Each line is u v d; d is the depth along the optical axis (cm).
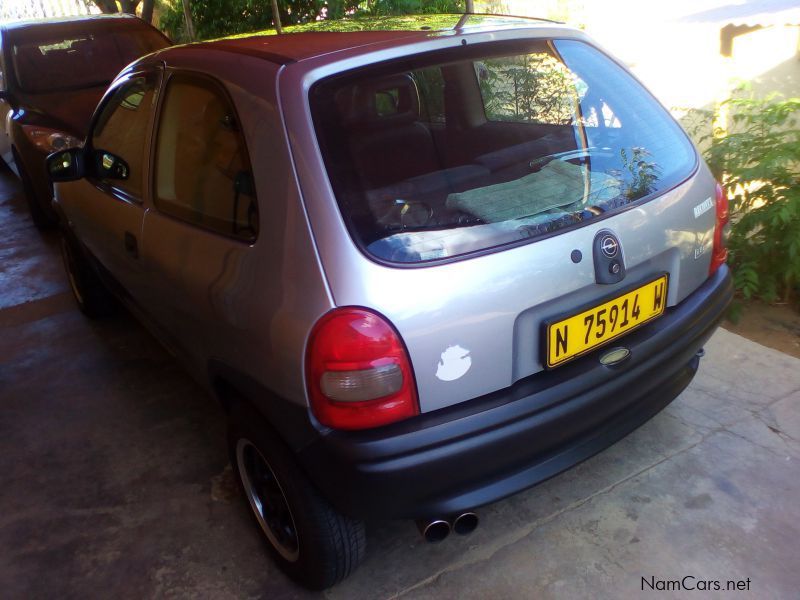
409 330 173
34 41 617
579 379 196
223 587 231
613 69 248
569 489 256
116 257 309
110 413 336
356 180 184
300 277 179
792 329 377
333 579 216
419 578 226
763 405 290
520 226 190
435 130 202
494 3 744
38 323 437
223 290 208
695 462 263
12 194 734
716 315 237
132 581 237
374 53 202
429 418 180
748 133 392
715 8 747
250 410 217
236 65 216
